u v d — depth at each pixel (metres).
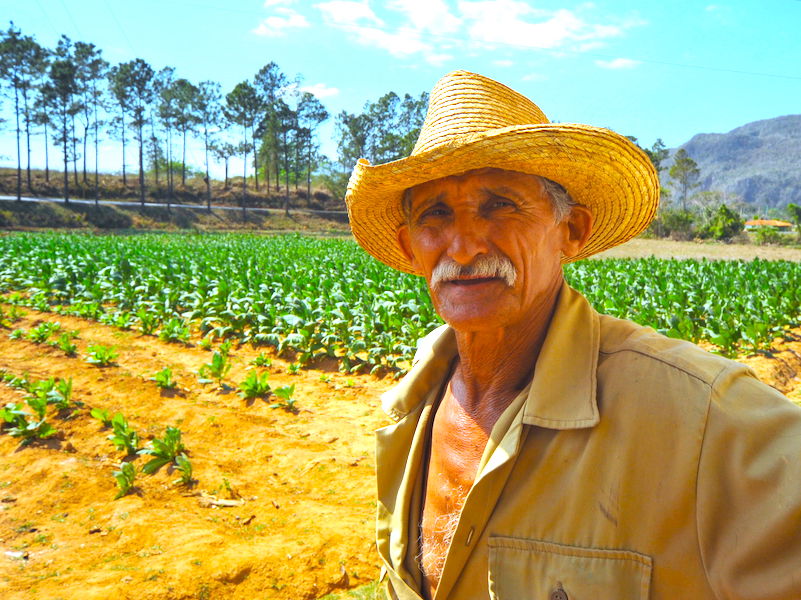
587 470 1.16
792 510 0.93
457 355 1.72
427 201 1.47
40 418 7.44
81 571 4.42
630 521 1.11
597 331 1.36
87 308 14.65
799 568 0.92
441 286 1.45
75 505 5.59
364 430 7.39
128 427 7.33
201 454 6.70
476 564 1.28
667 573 1.08
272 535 4.97
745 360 10.25
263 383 8.64
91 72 96.19
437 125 1.52
